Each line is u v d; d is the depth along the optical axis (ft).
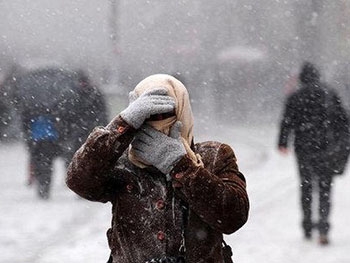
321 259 41.96
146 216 18.31
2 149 91.15
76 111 65.21
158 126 17.95
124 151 18.30
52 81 65.98
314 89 47.78
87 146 18.10
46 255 40.96
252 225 49.62
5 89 93.45
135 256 18.34
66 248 42.47
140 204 18.37
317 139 46.98
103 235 45.80
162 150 17.80
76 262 39.60
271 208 55.42
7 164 80.74
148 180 18.42
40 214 53.16
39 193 59.47
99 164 17.98
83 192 18.51
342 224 50.85
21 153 88.94
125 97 91.45
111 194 18.78
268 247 44.16
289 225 49.70
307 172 46.42
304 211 46.62
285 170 77.82
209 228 18.28
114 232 18.66
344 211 55.01
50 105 64.18
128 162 18.54
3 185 66.54
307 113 47.42
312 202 46.62
